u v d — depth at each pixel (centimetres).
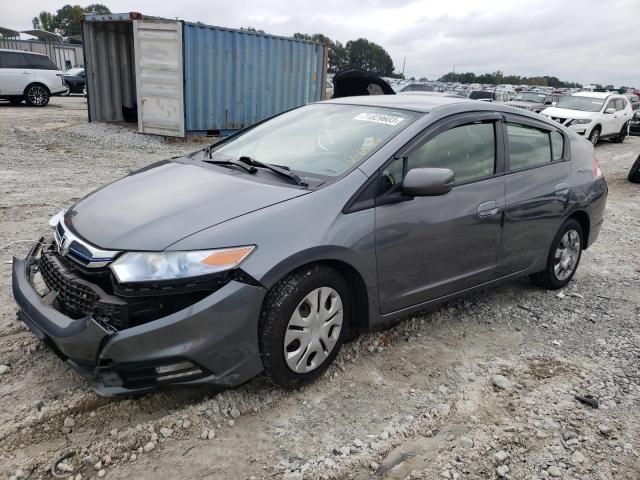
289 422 290
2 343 342
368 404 310
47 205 686
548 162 456
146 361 260
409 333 398
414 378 340
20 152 1069
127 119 1526
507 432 294
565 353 385
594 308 468
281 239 285
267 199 304
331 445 275
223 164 366
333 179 324
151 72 1291
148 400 298
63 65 3784
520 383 342
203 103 1317
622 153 1653
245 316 275
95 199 332
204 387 311
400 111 383
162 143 1284
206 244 270
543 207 439
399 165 342
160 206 301
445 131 372
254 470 255
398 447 278
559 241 475
